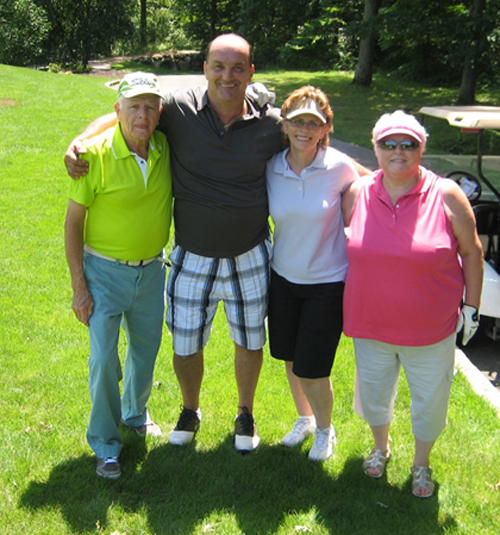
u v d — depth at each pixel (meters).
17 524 2.42
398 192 2.52
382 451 2.86
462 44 14.77
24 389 3.35
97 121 2.81
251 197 2.74
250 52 2.64
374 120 14.41
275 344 2.96
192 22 33.59
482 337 4.71
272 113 2.77
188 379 2.98
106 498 2.59
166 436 3.08
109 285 2.71
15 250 5.40
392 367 2.70
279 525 2.51
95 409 2.71
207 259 2.80
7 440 2.89
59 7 28.55
